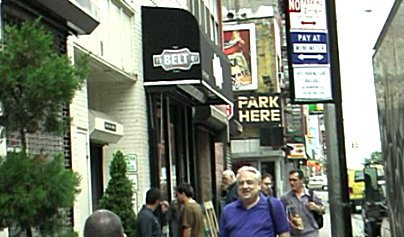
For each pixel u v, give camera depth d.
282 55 52.62
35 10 11.00
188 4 25.38
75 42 13.28
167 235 16.98
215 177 29.52
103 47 15.44
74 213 12.65
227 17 48.56
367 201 17.75
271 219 9.33
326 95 14.02
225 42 48.25
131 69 17.62
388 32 8.54
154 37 18.09
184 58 18.03
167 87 18.22
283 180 52.81
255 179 9.36
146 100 18.38
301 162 70.56
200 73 18.00
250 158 48.72
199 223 14.66
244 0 51.44
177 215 16.05
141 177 17.69
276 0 50.97
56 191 6.91
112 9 16.31
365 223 18.66
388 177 9.26
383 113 9.38
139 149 17.78
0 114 7.15
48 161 7.20
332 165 14.05
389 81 8.66
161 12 18.12
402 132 7.91
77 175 7.37
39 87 6.88
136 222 13.91
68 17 11.57
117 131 17.03
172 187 21.89
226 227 9.44
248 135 48.03
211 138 29.66
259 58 49.62
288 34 13.95
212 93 21.11
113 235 5.40
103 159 17.56
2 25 9.88
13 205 6.69
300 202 13.29
